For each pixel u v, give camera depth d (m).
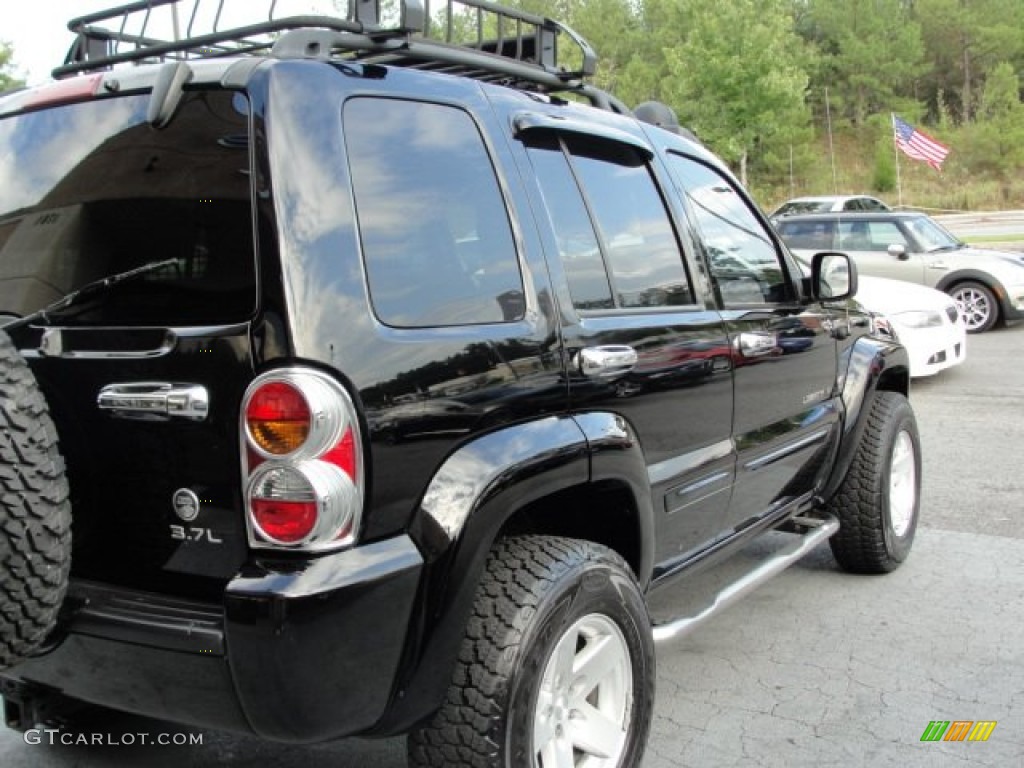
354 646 2.19
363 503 2.21
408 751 2.53
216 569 2.29
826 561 5.24
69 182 2.57
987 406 9.12
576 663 2.71
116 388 2.34
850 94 72.88
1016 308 13.45
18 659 2.20
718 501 3.64
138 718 3.39
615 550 3.10
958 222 43.06
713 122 32.38
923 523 5.84
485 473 2.41
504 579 2.55
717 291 3.67
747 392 3.73
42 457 2.10
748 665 4.00
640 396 3.05
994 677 3.86
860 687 3.79
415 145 2.57
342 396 2.18
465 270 2.58
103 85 2.56
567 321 2.83
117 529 2.42
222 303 2.26
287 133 2.27
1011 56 75.75
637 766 2.91
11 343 2.17
